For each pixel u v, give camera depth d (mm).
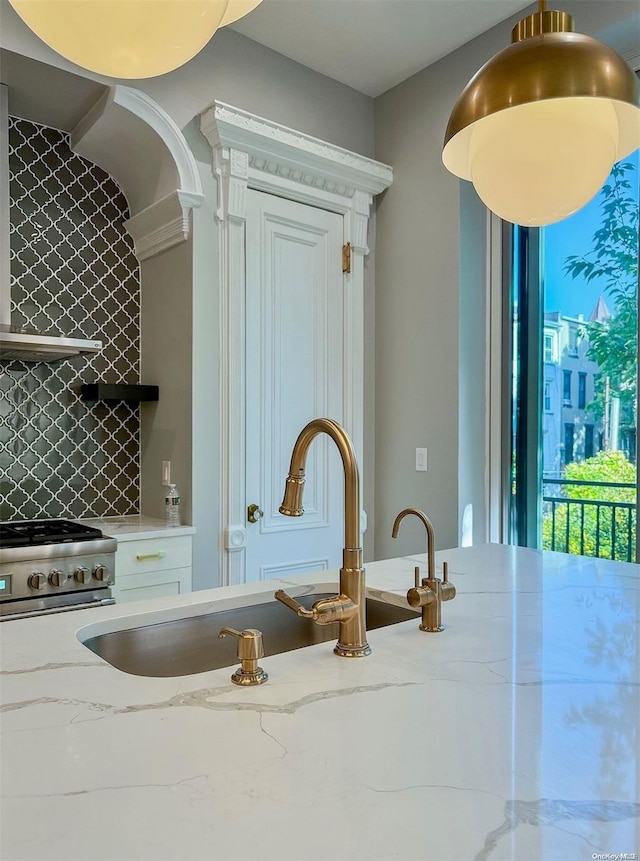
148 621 1346
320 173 3068
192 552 2674
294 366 3055
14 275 2746
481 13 2748
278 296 2994
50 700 885
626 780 685
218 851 557
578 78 1001
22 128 2775
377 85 3344
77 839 572
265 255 2941
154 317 2992
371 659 1067
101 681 958
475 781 678
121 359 3049
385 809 623
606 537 2717
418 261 3211
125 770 693
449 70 3061
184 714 843
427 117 3172
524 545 3027
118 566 2438
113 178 3023
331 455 3215
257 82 2953
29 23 966
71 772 688
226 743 759
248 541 2873
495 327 3111
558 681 969
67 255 2891
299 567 3064
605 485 2717
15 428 2750
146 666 1328
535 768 708
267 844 567
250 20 2791
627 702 891
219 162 2756
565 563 1851
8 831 583
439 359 3094
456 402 3012
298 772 691
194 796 643
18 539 2260
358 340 3320
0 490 2699
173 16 932
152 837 576
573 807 631
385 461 3379
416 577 1247
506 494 3102
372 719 831
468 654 1092
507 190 1278
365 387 3410
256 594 1514
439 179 3107
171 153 2631
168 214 2746
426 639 1174
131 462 3078
